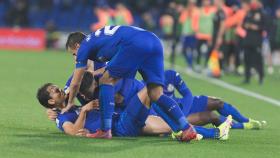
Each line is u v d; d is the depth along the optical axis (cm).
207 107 2072
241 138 1998
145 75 1836
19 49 7356
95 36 1847
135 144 1803
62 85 3681
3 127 2075
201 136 1895
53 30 7469
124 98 1959
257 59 4144
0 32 7456
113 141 1838
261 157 1698
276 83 4322
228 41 4794
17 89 3353
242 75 4806
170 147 1777
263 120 2509
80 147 1741
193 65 5459
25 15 7950
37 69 4731
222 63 4697
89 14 8312
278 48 5581
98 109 1930
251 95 3469
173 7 5447
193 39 5138
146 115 1898
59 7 8400
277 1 7981
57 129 2064
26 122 2216
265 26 4134
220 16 4628
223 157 1677
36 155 1634
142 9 8412
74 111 1958
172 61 5447
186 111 2027
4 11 8344
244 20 4147
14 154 1641
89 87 1923
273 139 2014
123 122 1911
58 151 1684
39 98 1945
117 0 8650
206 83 4109
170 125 1864
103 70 1945
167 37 6500
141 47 1802
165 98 1823
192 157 1662
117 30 1833
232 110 2152
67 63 5462
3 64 5097
